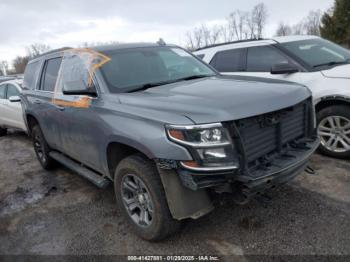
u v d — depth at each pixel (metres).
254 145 2.56
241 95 2.67
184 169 2.37
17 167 5.70
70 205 3.92
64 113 3.80
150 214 2.87
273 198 3.49
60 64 4.21
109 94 3.13
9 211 3.94
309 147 2.96
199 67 4.05
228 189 2.43
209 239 2.93
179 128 2.36
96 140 3.23
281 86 3.03
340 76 4.23
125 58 3.61
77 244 3.07
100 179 3.53
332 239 2.74
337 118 4.26
